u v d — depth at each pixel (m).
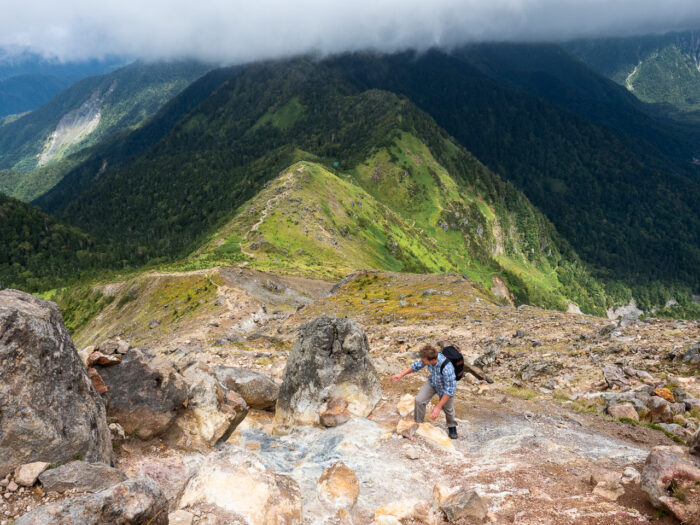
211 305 111.56
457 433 9.96
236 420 10.02
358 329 11.40
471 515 5.92
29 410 5.77
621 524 5.45
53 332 6.59
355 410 10.47
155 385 8.94
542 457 8.23
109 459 7.00
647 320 24.80
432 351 9.48
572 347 21.03
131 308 144.50
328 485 6.65
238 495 5.65
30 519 4.46
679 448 7.56
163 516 5.24
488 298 58.44
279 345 34.28
